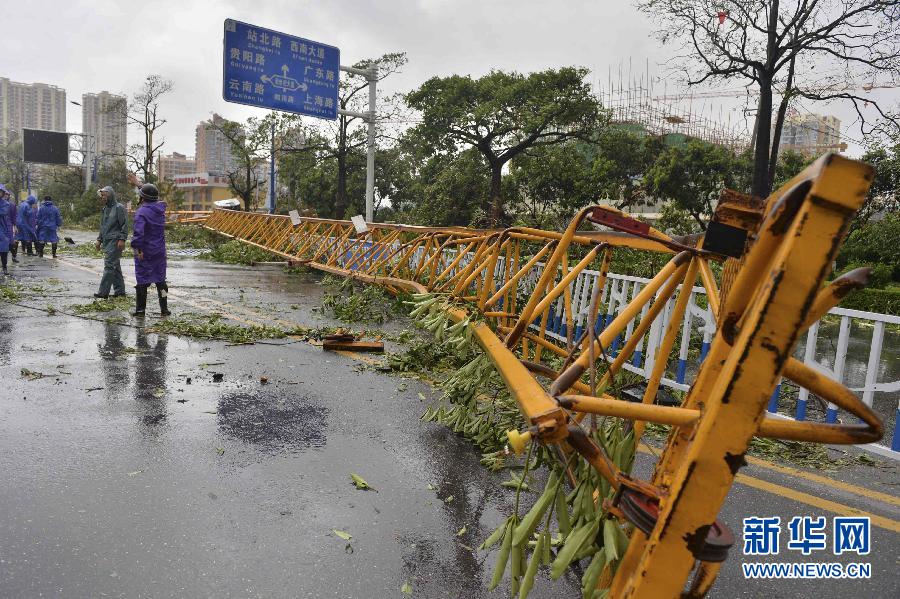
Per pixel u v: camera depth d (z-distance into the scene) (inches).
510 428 164.7
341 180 1497.3
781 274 50.3
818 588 109.4
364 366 253.9
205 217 1184.8
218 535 115.9
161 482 137.0
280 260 771.4
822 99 751.1
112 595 96.3
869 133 758.5
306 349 282.8
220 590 99.2
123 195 2351.1
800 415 180.2
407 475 148.4
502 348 148.6
